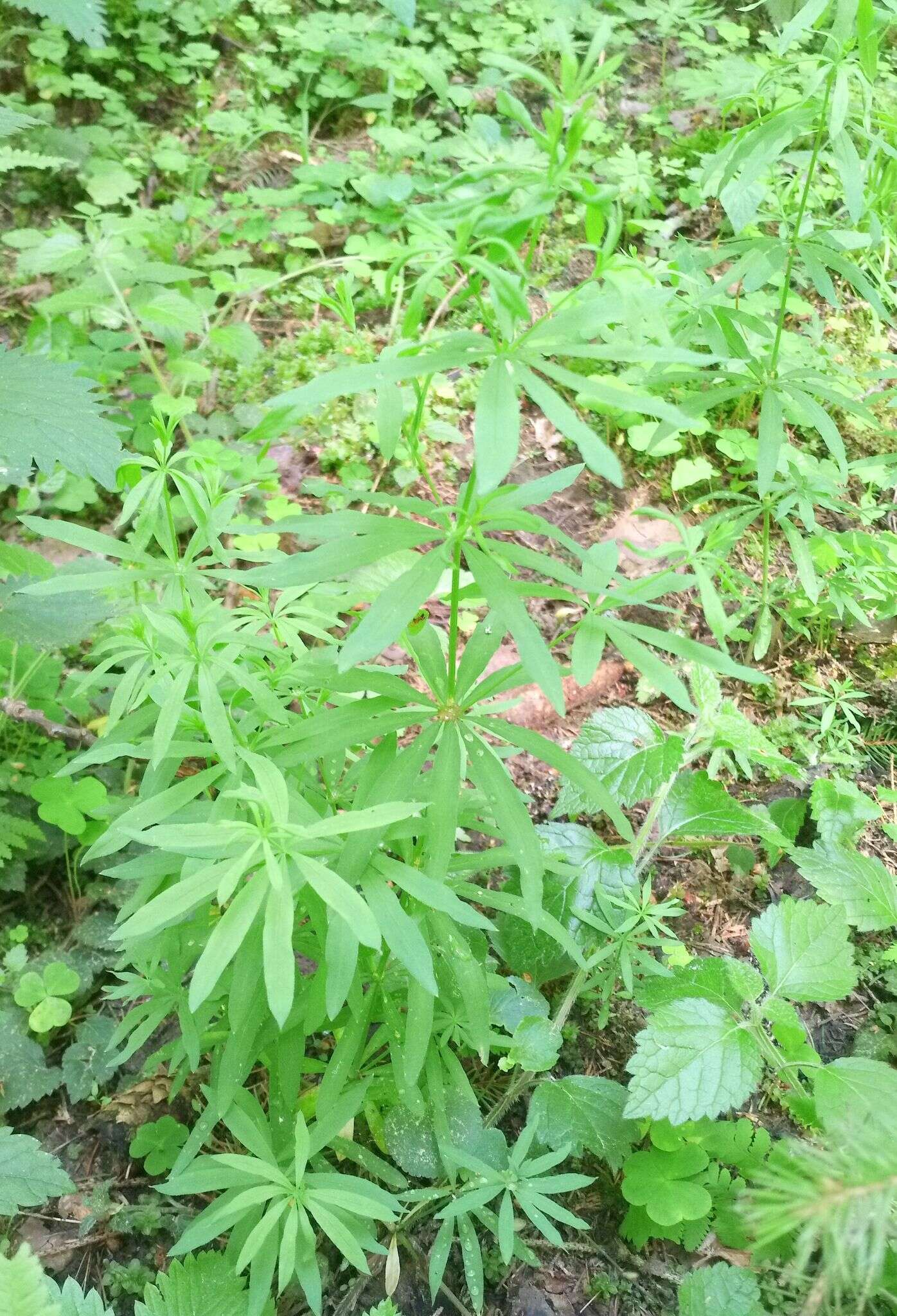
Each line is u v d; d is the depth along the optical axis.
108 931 0.41
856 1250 0.25
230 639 0.30
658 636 0.27
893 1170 0.21
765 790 0.48
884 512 0.55
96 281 0.59
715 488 0.59
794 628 0.51
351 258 0.65
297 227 0.69
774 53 0.78
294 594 0.33
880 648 0.54
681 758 0.41
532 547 0.55
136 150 0.74
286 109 0.81
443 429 0.53
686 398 0.51
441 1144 0.32
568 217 0.70
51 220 0.70
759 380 0.46
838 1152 0.22
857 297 0.69
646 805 0.48
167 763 0.30
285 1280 0.27
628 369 0.59
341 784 0.33
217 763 0.34
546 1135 0.35
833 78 0.38
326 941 0.28
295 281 0.68
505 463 0.22
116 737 0.31
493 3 0.86
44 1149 0.37
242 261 0.66
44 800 0.42
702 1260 0.35
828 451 0.60
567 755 0.29
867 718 0.51
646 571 0.55
